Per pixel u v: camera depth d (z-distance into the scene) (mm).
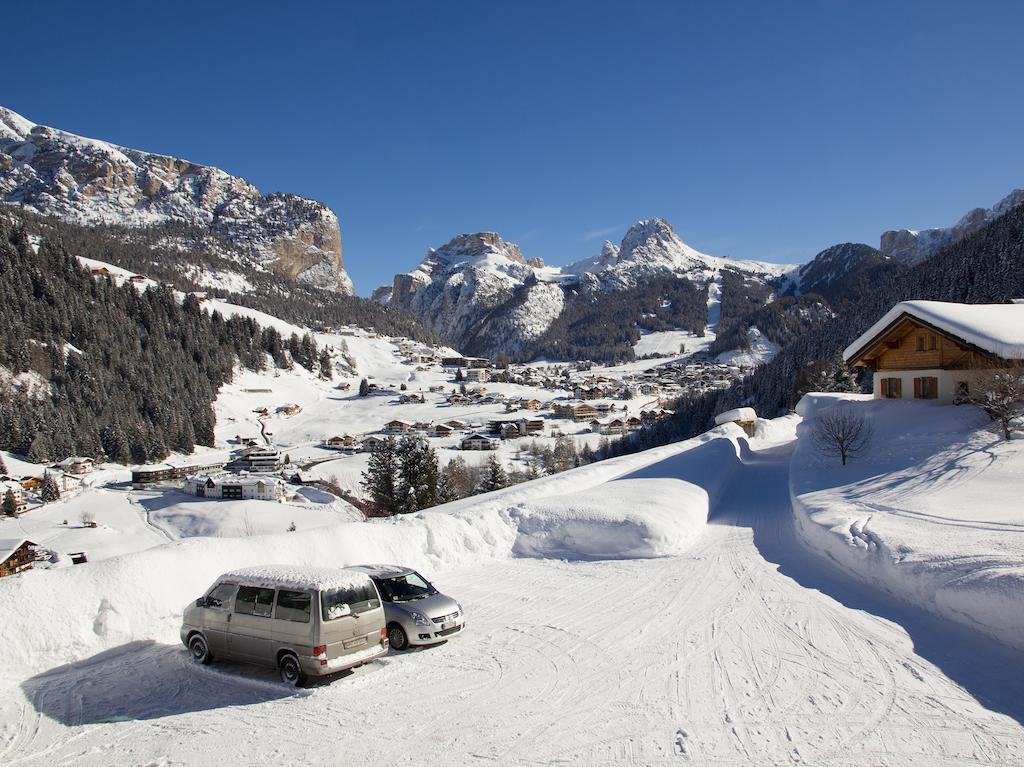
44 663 8914
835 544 14375
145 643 9836
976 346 23609
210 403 140000
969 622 9617
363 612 8898
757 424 43938
